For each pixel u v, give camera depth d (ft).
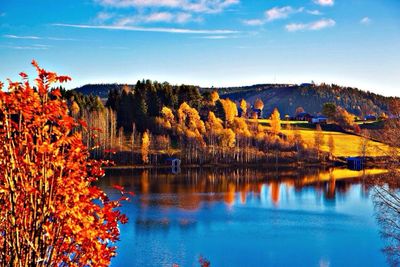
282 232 142.20
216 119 438.81
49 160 24.88
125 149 361.71
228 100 467.11
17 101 24.67
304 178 280.31
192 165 354.95
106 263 26.14
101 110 415.44
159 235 136.36
